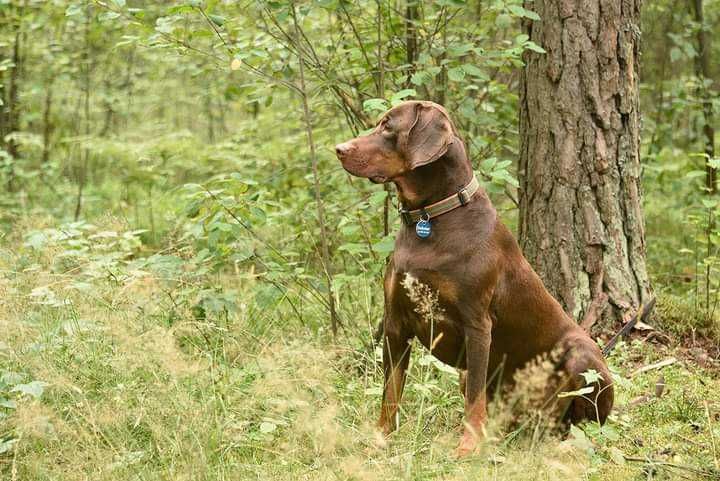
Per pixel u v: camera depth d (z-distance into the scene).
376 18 7.98
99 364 5.66
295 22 6.77
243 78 11.48
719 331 7.61
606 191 7.25
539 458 4.80
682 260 9.77
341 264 8.68
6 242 8.12
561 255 7.29
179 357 5.21
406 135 5.30
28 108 13.53
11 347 5.51
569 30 7.13
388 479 4.64
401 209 5.50
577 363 5.67
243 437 5.16
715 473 4.96
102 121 15.97
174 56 7.90
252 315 7.00
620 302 7.27
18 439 4.68
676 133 12.55
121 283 6.57
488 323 5.37
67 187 12.59
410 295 5.29
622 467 5.16
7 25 11.55
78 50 13.20
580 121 7.20
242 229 6.93
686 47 10.49
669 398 6.30
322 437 4.82
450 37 8.32
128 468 4.62
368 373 6.30
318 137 9.79
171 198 11.80
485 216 5.43
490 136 9.02
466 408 5.32
